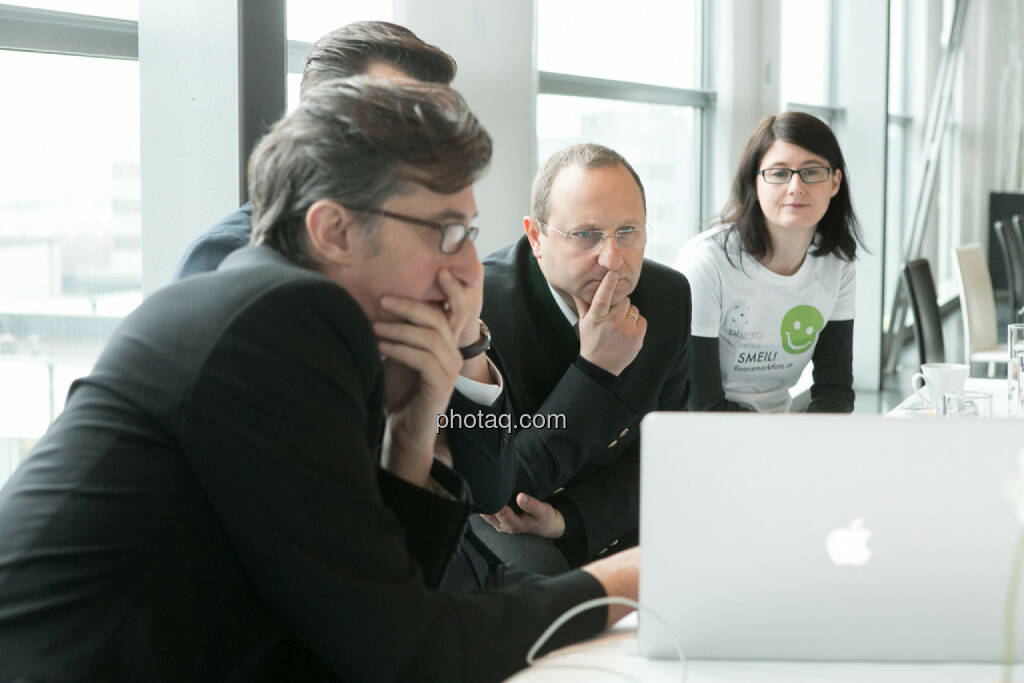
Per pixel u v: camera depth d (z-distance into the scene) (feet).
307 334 4.42
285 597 4.40
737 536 4.81
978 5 29.81
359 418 4.61
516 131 13.44
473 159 4.92
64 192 9.95
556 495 8.37
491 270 8.64
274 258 4.81
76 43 9.56
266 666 4.63
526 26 13.37
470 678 4.75
